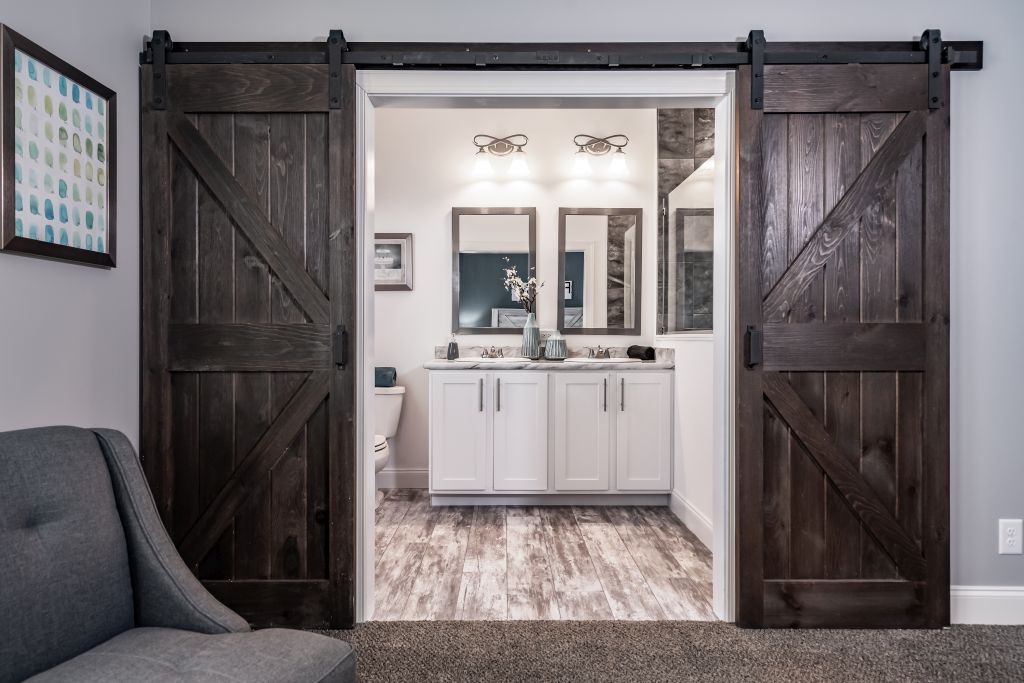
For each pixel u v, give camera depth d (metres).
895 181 2.06
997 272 2.10
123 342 1.96
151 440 2.04
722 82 2.08
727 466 2.12
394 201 3.86
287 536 2.07
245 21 2.09
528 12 2.10
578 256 3.83
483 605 2.21
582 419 3.40
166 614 1.28
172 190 2.05
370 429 2.13
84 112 1.73
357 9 2.10
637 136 3.84
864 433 2.06
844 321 2.06
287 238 2.06
